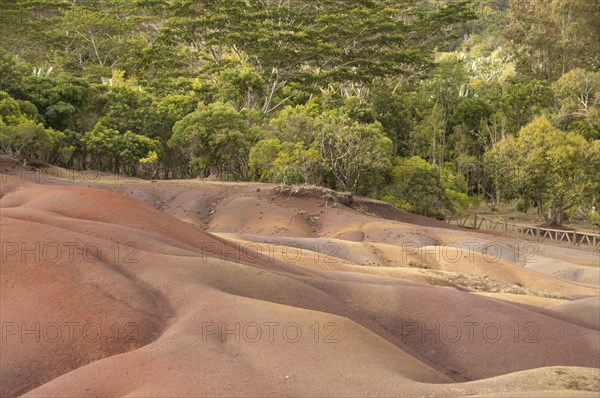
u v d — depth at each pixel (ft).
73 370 28.43
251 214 106.22
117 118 138.00
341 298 45.91
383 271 67.36
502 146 148.97
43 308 32.12
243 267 41.78
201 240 49.88
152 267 38.37
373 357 31.24
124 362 28.27
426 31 204.85
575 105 177.88
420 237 98.94
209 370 28.09
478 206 180.96
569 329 45.37
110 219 45.88
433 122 187.93
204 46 182.29
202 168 138.00
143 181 121.60
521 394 26.22
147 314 33.78
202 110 134.41
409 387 27.96
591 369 32.63
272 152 122.42
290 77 172.14
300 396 26.48
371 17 179.63
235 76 154.10
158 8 186.19
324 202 113.39
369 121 158.81
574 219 167.02
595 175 137.69
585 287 79.41
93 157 136.98
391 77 215.92
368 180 134.41
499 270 82.02
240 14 165.37
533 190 143.02
